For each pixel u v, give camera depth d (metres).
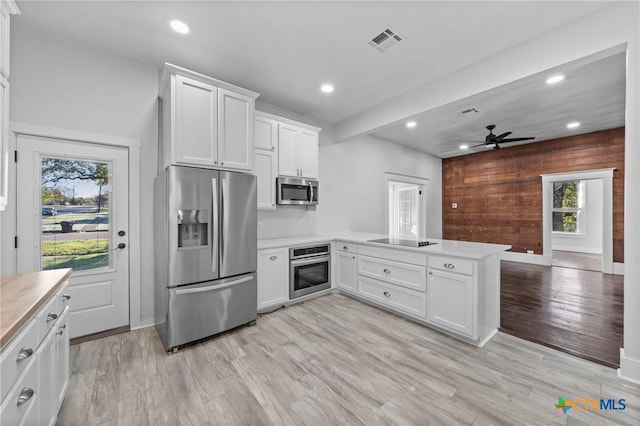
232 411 1.54
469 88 2.64
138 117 2.64
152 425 1.44
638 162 1.74
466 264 2.28
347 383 1.79
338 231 4.49
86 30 2.16
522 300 3.38
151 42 2.31
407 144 5.67
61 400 1.49
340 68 2.71
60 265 2.32
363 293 3.27
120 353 2.16
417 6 1.87
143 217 2.67
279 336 2.47
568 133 4.89
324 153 4.30
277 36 2.21
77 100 2.35
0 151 1.41
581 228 7.42
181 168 2.24
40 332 1.20
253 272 2.71
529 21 2.00
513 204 5.84
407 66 2.65
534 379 1.83
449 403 1.61
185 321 2.24
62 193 2.33
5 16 1.45
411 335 2.48
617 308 3.09
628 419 1.47
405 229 6.61
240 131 2.69
